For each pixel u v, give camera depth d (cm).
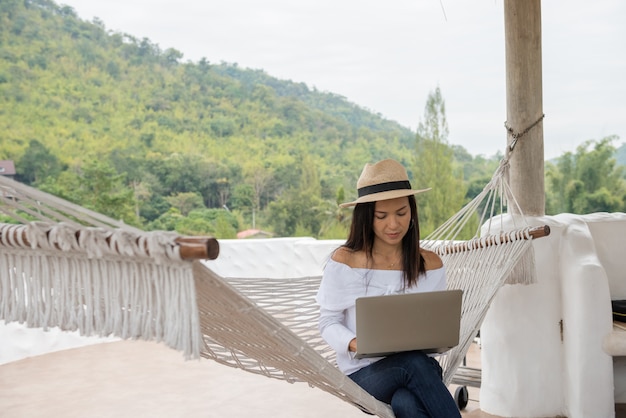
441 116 2205
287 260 563
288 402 355
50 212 151
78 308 149
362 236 237
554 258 313
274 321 179
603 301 290
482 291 275
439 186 2209
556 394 314
